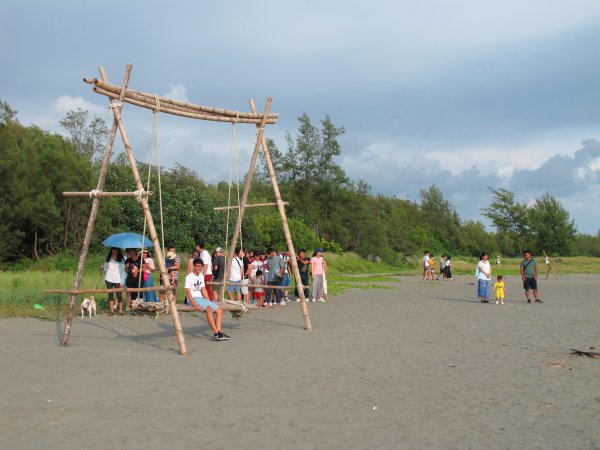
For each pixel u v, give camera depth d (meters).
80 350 10.62
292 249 14.04
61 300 17.88
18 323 14.01
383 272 53.84
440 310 18.33
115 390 7.64
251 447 5.54
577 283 35.34
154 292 16.75
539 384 8.20
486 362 9.77
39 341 11.56
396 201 103.50
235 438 5.79
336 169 67.38
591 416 6.66
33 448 5.41
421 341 12.02
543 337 12.58
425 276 41.34
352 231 67.94
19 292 18.89
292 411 6.77
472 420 6.48
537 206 82.94
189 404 7.01
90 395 7.36
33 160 36.66
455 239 100.94
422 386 8.05
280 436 5.87
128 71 11.22
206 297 12.33
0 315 15.23
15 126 38.00
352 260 55.59
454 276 47.47
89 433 5.87
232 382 8.21
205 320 15.52
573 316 16.70
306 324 13.77
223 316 16.50
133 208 41.09
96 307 17.36
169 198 42.59
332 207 67.56
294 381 8.30
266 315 16.88
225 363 9.62
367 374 8.80
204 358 10.09
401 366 9.41
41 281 22.27
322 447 5.57
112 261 16.25
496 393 7.69
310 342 11.88
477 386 8.07
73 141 59.72
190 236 41.50
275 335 12.88
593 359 10.05
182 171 65.50
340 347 11.26
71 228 37.94
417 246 81.00
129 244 16.17
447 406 7.06
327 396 7.48
